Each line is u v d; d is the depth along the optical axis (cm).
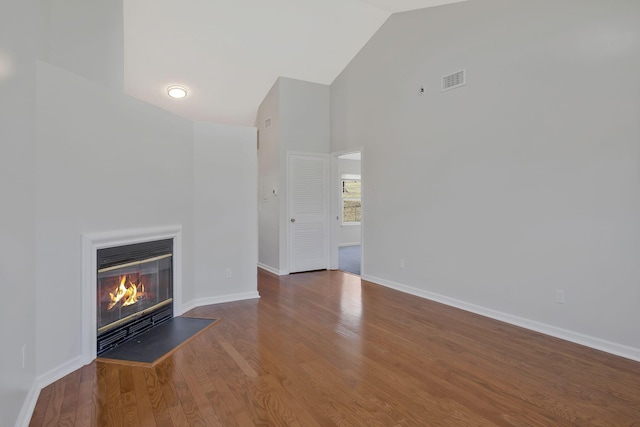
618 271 268
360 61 529
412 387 220
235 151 409
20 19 194
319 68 557
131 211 292
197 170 383
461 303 384
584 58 283
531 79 318
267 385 221
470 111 371
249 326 328
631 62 258
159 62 481
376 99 501
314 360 256
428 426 181
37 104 213
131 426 179
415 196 440
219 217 401
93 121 255
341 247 938
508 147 337
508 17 335
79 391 212
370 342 291
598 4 275
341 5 435
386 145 484
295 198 581
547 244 309
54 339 225
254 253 427
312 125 592
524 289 327
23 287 189
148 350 271
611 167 270
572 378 231
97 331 262
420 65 429
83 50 306
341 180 965
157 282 331
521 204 327
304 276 557
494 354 268
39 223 214
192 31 440
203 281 394
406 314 365
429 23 416
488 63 353
